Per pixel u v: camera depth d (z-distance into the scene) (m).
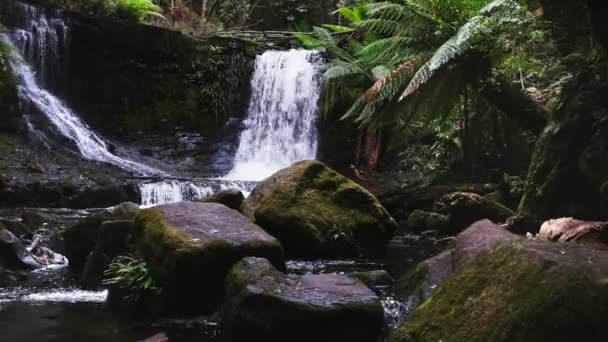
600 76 6.66
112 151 13.93
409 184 12.48
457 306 2.86
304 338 3.61
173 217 4.79
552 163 7.12
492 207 8.51
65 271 5.84
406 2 9.80
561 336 2.43
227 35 18.52
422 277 4.44
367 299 3.77
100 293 4.98
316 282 4.01
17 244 5.96
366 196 7.23
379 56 10.29
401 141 11.27
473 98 10.25
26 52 13.36
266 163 15.99
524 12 7.86
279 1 21.45
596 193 6.57
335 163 15.41
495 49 8.58
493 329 2.59
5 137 11.18
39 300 4.72
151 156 14.65
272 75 16.72
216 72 16.39
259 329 3.61
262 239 4.66
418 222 9.20
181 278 4.26
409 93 8.90
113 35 14.78
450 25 9.27
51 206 9.13
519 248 2.82
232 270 4.20
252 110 16.61
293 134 16.11
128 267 4.43
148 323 4.15
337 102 15.71
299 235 6.66
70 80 14.41
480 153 11.05
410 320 3.03
